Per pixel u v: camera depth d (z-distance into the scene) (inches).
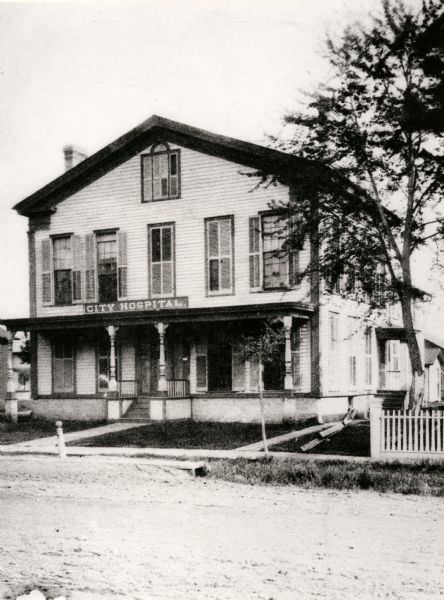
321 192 777.6
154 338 1146.7
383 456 656.4
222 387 1082.1
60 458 735.1
